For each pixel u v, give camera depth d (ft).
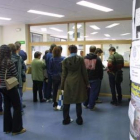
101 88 17.67
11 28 25.27
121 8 16.02
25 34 24.43
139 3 3.57
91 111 12.73
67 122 10.26
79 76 9.76
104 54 21.03
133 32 3.81
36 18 20.75
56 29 26.40
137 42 3.57
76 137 8.64
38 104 14.52
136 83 3.62
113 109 13.21
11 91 8.52
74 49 9.76
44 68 14.82
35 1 14.19
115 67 14.07
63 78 9.90
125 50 20.45
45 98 16.07
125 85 16.78
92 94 12.91
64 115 10.21
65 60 9.70
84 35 22.22
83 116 11.66
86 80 9.93
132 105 3.88
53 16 19.66
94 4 14.83
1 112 11.98
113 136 8.75
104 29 26.58
